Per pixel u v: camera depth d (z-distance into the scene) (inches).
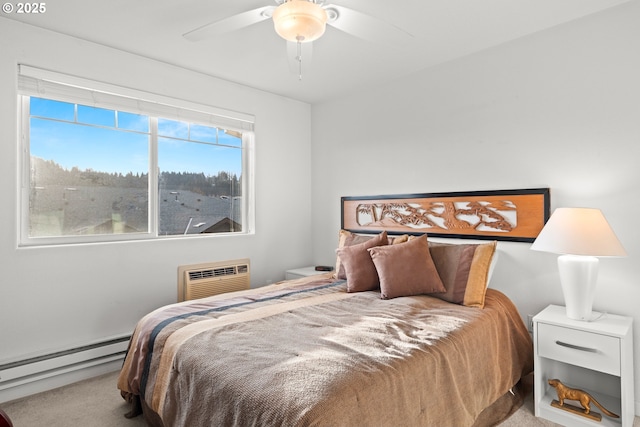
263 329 72.1
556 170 95.7
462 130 114.0
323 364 56.0
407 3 83.7
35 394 91.9
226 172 139.4
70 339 99.0
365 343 64.9
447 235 117.1
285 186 153.7
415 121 126.0
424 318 79.4
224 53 110.3
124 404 87.3
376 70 123.6
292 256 156.2
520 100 101.9
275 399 48.6
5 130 89.4
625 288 85.4
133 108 112.0
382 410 51.9
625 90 85.4
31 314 93.0
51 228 100.0
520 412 84.0
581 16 90.9
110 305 106.3
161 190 122.0
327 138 156.6
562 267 82.8
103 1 82.5
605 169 88.2
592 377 88.8
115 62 106.7
